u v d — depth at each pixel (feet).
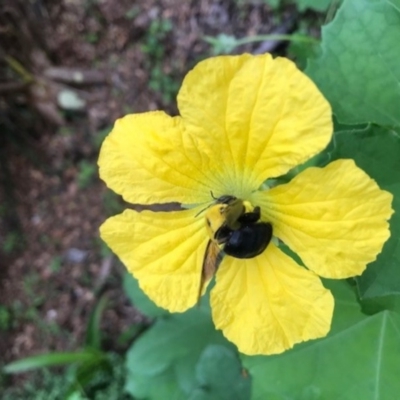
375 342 0.60
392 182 0.45
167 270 0.47
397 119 0.51
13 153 1.13
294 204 0.43
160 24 1.00
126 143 0.44
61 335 1.06
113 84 1.05
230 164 0.43
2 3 0.99
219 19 0.97
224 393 0.72
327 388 0.60
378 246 0.41
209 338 0.80
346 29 0.52
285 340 0.47
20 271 1.10
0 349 1.08
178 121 0.43
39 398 1.03
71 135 1.10
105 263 1.06
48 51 1.06
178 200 0.45
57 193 1.10
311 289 0.45
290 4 0.92
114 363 0.97
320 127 0.39
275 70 0.39
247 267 0.47
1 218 1.12
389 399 0.59
